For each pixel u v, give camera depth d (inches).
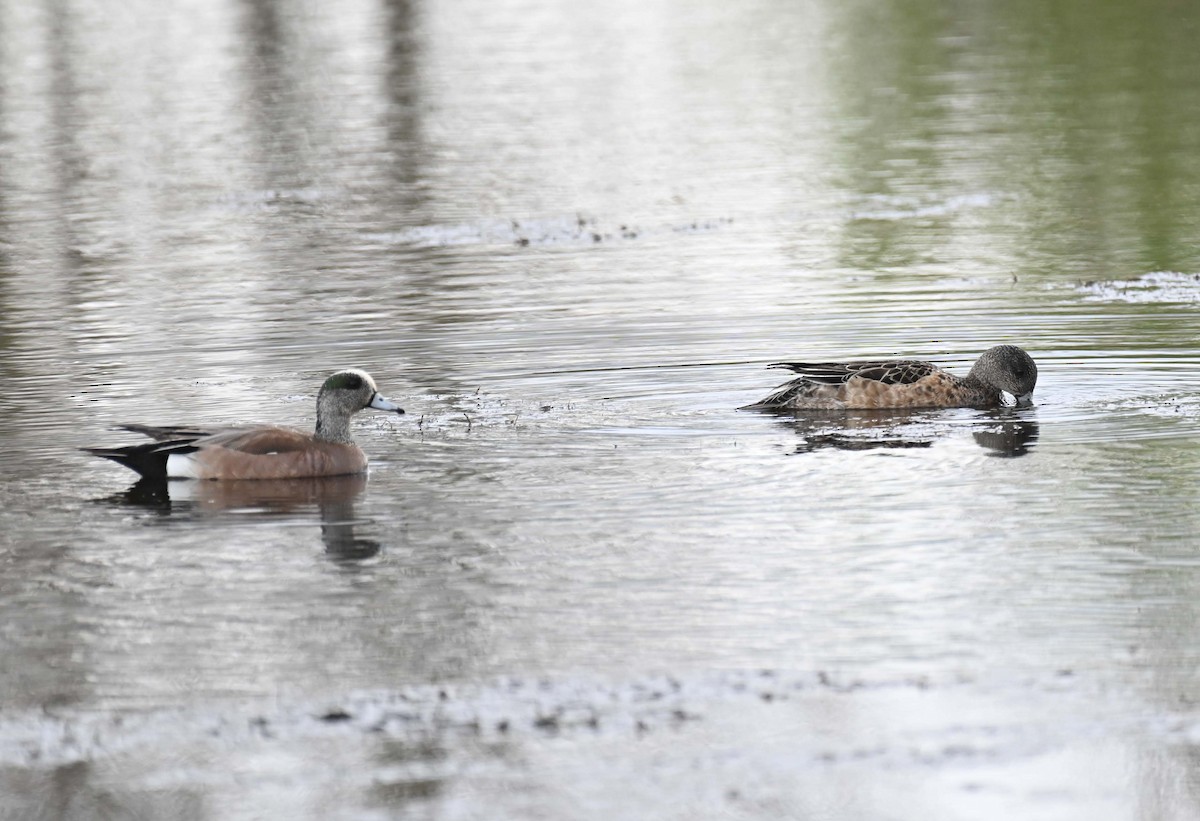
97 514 571.2
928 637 446.0
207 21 2353.6
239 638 454.9
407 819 359.9
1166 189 1250.0
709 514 558.3
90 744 394.9
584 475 608.7
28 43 2182.6
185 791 373.1
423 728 399.5
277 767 382.6
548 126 1628.9
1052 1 2298.2
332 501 583.8
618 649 442.6
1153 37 1998.0
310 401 724.0
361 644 449.1
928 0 2380.7
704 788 369.7
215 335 865.5
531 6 2500.0
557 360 793.6
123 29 2289.6
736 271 1011.3
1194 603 464.4
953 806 360.8
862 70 1902.1
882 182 1323.8
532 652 441.7
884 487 585.9
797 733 393.1
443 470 620.7
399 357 808.9
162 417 697.6
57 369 792.9
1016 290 937.5
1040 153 1417.3
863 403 699.4
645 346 818.8
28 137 1603.1
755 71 1925.4
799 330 847.7
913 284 961.5
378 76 1925.4
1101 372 752.3
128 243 1159.0
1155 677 417.4
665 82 1863.9
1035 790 365.7
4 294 992.2
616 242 1123.9
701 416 694.5
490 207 1263.5
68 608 479.5
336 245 1136.8
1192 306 882.1
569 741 392.2
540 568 506.9
